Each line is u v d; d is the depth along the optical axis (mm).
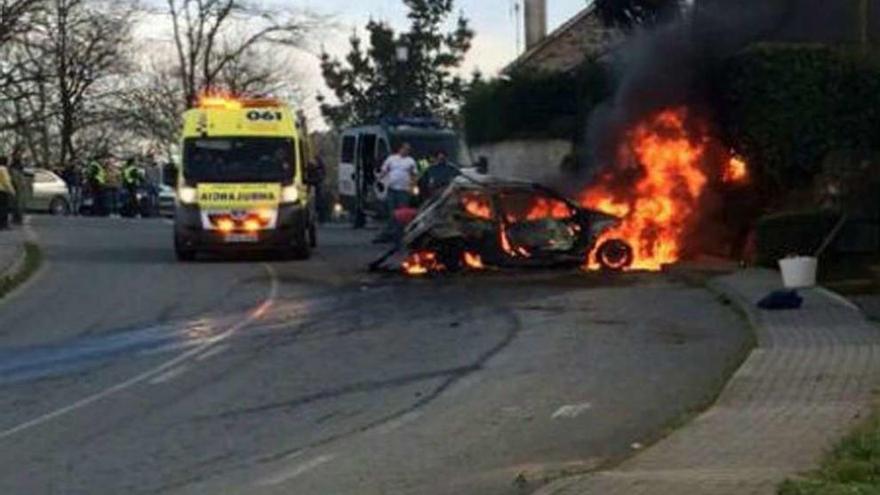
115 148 68000
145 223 41375
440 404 12344
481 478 9508
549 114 36531
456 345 15758
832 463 8828
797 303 17531
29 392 13312
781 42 25953
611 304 19125
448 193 24188
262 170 27625
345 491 9266
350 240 33344
